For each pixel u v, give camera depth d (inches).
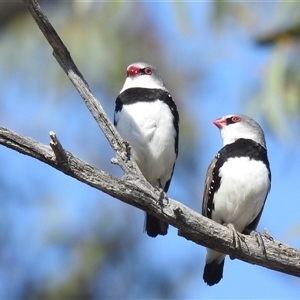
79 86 393.4
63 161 365.1
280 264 402.6
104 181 372.5
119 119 484.7
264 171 472.1
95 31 608.4
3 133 358.6
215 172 476.7
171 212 386.0
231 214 476.7
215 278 485.1
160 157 486.3
